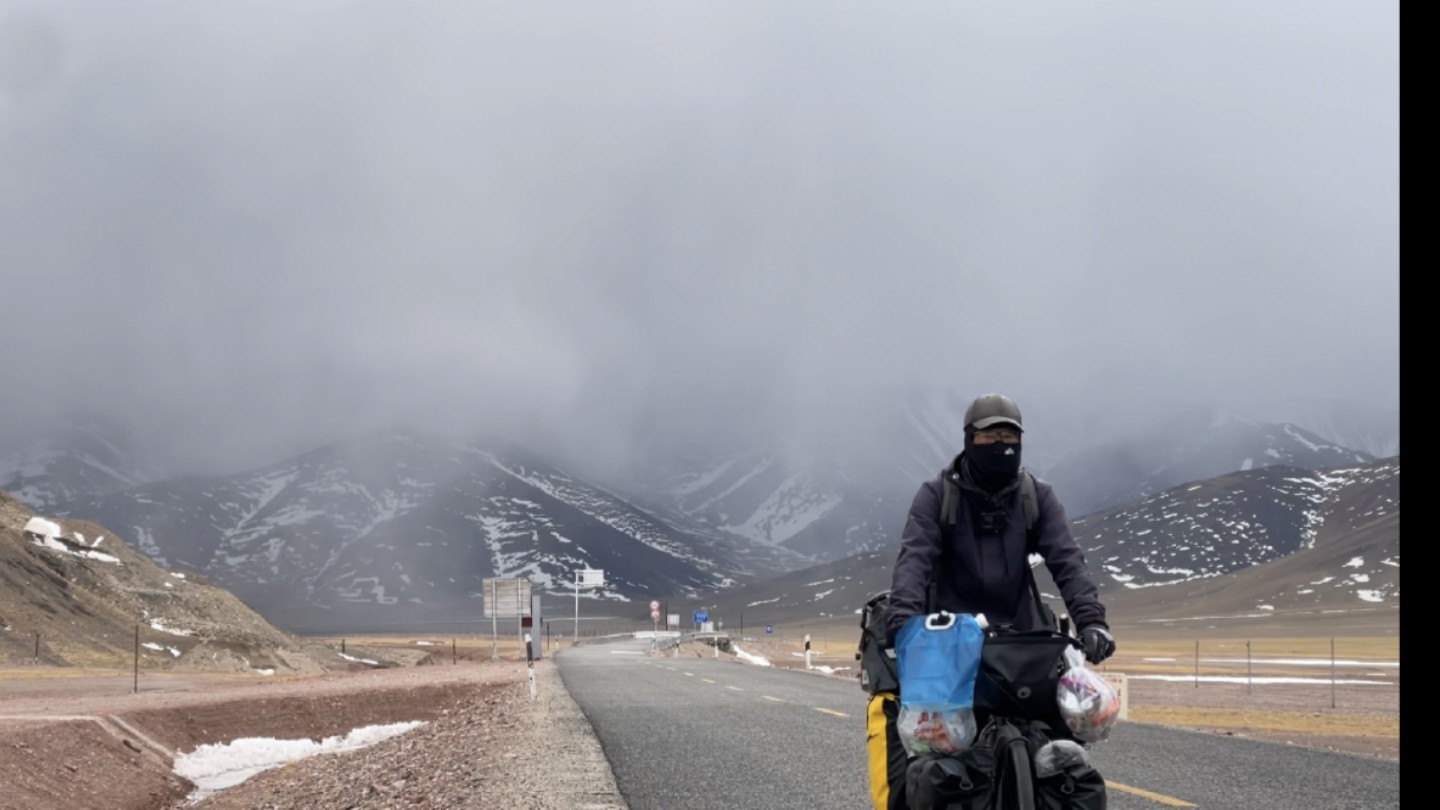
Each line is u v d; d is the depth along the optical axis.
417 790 14.09
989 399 5.79
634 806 10.12
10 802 19.41
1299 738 20.28
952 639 5.26
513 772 13.04
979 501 5.77
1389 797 9.82
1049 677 5.17
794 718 18.52
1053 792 5.01
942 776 5.14
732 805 10.02
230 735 31.31
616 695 25.59
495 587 96.75
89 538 93.94
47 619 68.81
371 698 35.69
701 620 162.38
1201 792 10.16
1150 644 150.25
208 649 68.62
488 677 40.97
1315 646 128.38
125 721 28.14
